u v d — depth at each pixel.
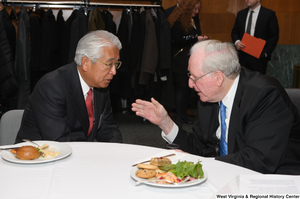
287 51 5.53
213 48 1.39
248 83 1.38
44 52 3.74
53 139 1.49
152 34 3.85
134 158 1.11
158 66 4.00
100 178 0.93
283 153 1.20
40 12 3.88
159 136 3.77
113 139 1.81
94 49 1.52
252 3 4.34
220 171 1.00
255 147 1.19
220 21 5.34
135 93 4.19
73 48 3.72
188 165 0.92
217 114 1.59
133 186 0.88
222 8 5.31
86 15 4.11
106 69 1.56
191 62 1.43
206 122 1.59
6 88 3.77
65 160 1.09
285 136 1.22
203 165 1.05
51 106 1.52
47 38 3.74
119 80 4.18
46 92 1.53
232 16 5.34
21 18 3.78
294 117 1.37
